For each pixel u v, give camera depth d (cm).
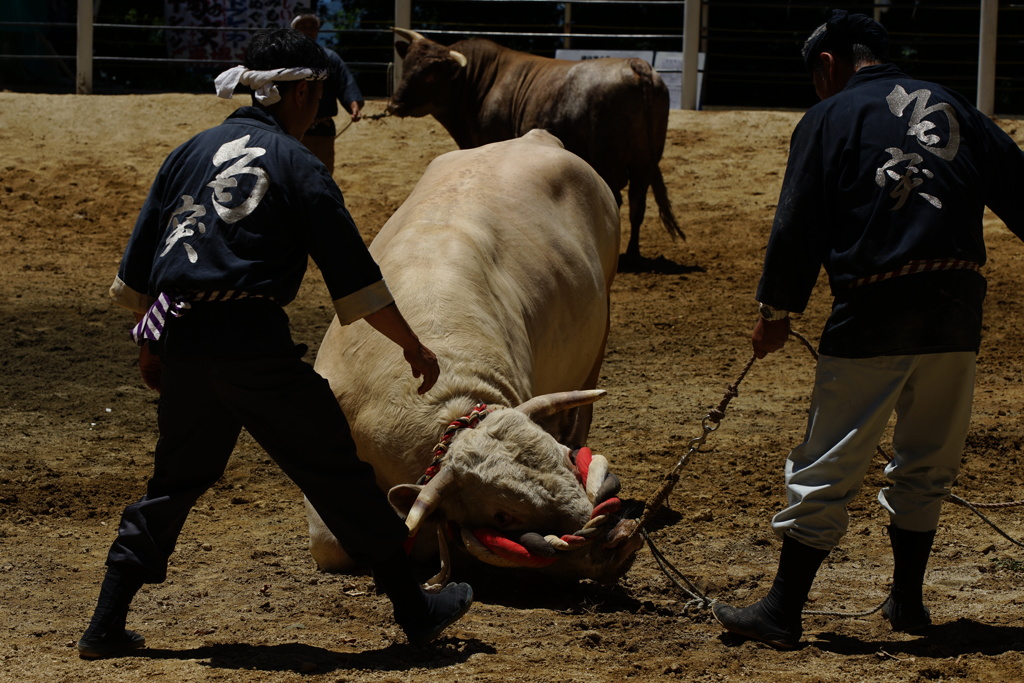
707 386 1157
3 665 498
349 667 499
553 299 761
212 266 480
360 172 2183
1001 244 1816
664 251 1845
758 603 544
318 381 497
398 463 607
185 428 503
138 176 2127
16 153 2188
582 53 2523
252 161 493
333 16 2933
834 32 564
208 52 2530
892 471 562
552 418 626
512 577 635
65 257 1697
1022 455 909
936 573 657
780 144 2286
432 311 640
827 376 531
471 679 488
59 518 755
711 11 2853
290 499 809
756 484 839
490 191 782
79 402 1047
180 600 606
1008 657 520
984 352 1297
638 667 509
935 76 2409
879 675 501
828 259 530
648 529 742
